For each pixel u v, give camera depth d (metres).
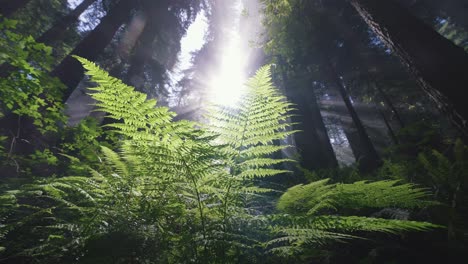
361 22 10.70
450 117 3.03
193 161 0.87
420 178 2.96
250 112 1.02
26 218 0.93
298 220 0.81
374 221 0.77
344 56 12.45
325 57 10.43
